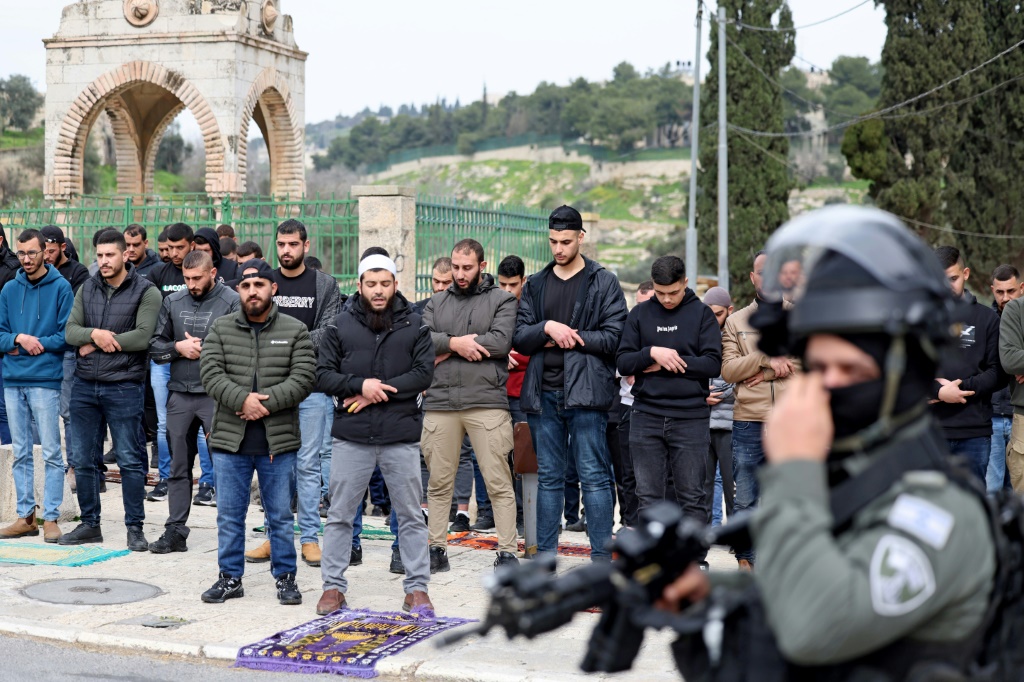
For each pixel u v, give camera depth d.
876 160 33.09
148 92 23.47
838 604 1.85
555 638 6.61
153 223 16.14
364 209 13.76
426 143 190.38
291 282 8.87
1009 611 2.08
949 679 1.92
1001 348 7.63
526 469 8.32
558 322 7.92
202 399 8.83
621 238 140.75
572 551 9.35
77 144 21.45
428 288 14.50
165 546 8.84
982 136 32.88
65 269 10.78
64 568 8.27
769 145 35.72
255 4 21.09
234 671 6.12
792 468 1.97
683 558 2.24
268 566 8.59
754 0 35.53
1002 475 9.10
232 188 20.53
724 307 9.39
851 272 2.04
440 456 8.23
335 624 6.86
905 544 1.90
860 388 2.03
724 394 9.08
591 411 7.79
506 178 173.50
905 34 32.53
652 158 169.12
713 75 36.06
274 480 7.45
